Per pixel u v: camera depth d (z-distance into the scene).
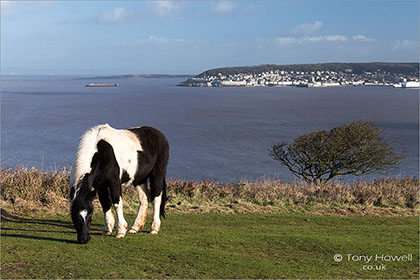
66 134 88.56
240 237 8.77
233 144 81.19
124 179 8.62
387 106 195.62
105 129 8.51
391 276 6.83
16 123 110.62
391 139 85.88
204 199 13.78
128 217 11.03
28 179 12.49
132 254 7.18
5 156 56.66
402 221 11.92
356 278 6.62
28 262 6.39
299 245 8.35
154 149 9.27
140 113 151.12
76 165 7.74
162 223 10.38
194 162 60.88
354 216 12.39
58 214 10.80
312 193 14.90
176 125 115.25
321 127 110.69
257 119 134.88
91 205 7.64
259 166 57.53
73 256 6.84
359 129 20.73
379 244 8.70
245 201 13.76
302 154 21.66
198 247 7.87
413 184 17.31
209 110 170.88
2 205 10.91
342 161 20.89
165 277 6.12
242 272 6.54
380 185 16.20
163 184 9.64
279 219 11.57
